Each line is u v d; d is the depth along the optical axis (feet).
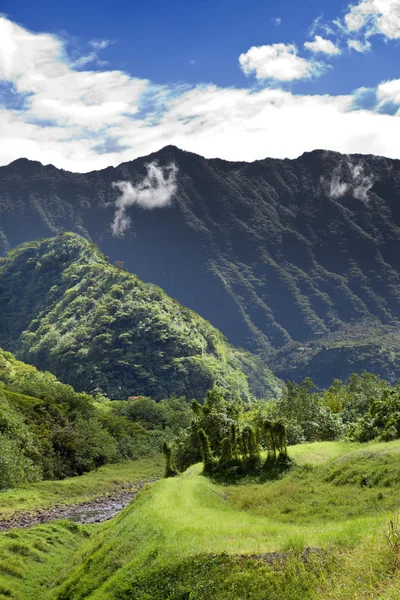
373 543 48.83
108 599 69.97
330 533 58.70
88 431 378.12
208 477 142.92
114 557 87.76
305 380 311.68
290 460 138.82
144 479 323.16
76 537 152.46
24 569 116.47
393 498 84.69
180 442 210.38
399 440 127.54
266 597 52.16
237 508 107.65
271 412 272.10
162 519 86.84
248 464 143.13
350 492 97.25
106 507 216.54
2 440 274.98
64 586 94.02
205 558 63.26
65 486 269.44
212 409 203.00
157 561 69.97
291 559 55.21
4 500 216.33
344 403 346.13
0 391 381.19
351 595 43.78
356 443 167.02
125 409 580.30
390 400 180.45
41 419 359.87
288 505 100.01
